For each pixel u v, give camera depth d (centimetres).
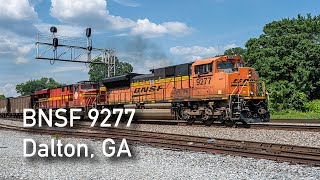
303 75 4025
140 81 2714
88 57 3086
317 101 4078
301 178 856
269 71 4184
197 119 2267
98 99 3066
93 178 923
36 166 1120
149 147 1411
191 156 1185
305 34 4238
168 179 887
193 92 2258
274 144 1270
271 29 4472
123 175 945
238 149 1231
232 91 2033
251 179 868
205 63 2170
